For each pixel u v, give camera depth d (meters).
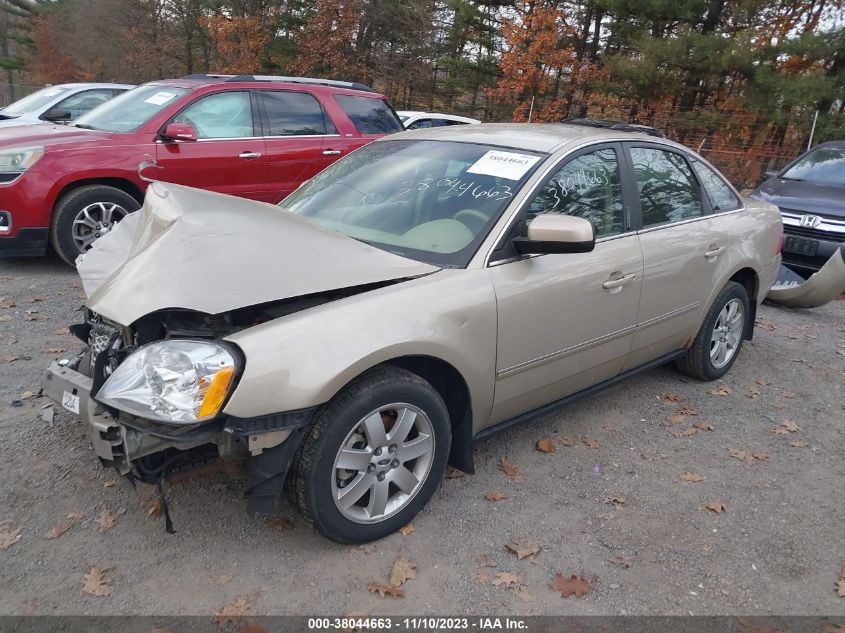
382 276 2.95
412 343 2.82
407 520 3.05
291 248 2.92
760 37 17.41
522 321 3.27
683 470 3.75
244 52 26.88
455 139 3.98
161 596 2.62
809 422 4.45
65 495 3.17
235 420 2.49
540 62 20.77
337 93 7.93
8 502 3.10
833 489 3.65
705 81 18.41
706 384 4.92
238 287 2.66
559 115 21.28
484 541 3.04
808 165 8.75
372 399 2.77
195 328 2.74
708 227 4.52
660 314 4.17
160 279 2.68
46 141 6.40
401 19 24.84
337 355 2.63
